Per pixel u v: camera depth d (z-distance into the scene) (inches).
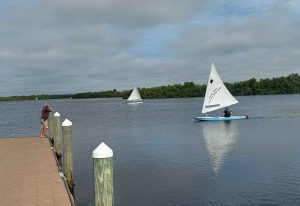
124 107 5457.7
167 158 1144.8
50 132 1050.1
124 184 825.5
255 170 947.3
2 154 797.9
